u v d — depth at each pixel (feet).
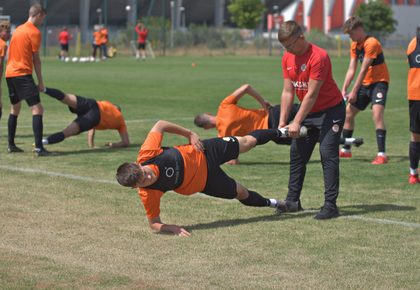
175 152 34.78
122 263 29.99
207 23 425.28
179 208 39.78
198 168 35.32
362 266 29.89
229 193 36.73
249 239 33.81
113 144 61.82
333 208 38.04
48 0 341.82
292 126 37.52
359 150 62.28
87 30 356.18
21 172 49.73
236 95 53.83
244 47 317.42
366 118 86.22
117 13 375.66
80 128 59.26
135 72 171.32
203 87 127.54
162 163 34.14
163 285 27.25
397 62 235.20
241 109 53.78
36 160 54.90
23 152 58.70
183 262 30.25
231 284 27.48
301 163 39.24
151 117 83.66
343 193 44.52
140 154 34.42
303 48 37.37
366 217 38.24
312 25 398.21
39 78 57.41
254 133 37.50
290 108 39.17
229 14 418.72
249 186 46.50
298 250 32.07
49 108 92.22
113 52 264.93
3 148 60.70
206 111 90.58
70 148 61.16
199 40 311.06
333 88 38.32
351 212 39.40
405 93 120.67
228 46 314.35
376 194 44.29
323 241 33.53
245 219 37.65
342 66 199.21
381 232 35.19
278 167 53.52
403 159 57.67
